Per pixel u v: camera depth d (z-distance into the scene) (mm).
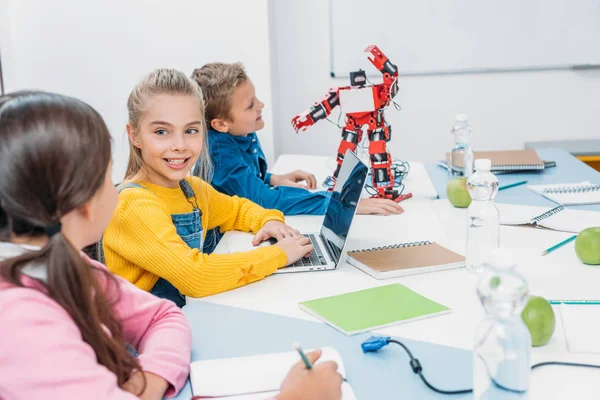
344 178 1630
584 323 1147
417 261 1466
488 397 861
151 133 1534
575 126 3492
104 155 888
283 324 1209
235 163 2055
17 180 820
